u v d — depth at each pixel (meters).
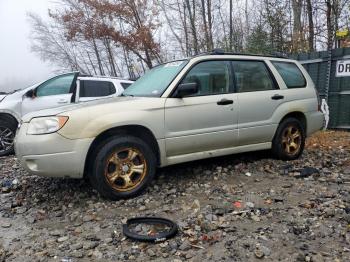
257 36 14.32
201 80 5.21
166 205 4.39
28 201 4.83
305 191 4.73
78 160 4.31
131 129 4.72
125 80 9.70
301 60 9.98
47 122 4.30
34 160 4.31
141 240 3.50
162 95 4.88
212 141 5.21
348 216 3.85
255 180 5.22
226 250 3.29
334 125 9.41
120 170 4.56
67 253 3.39
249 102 5.53
